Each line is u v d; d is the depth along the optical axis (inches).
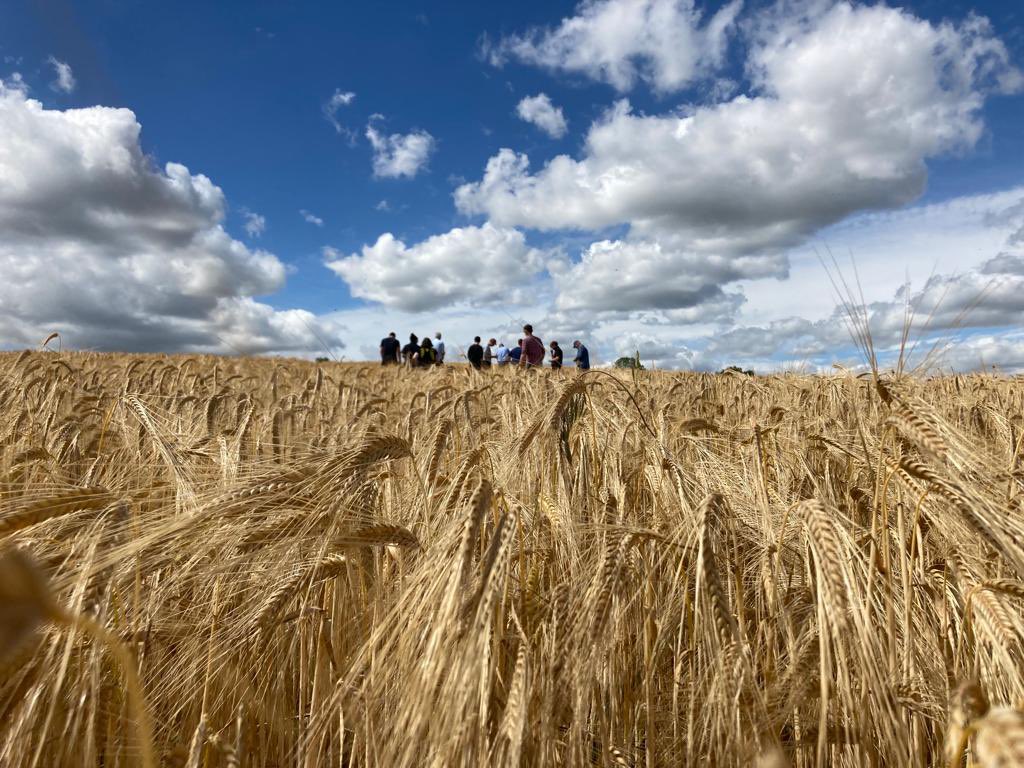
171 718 94.7
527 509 118.9
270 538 94.7
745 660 78.7
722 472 144.9
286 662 109.2
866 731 80.3
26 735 66.9
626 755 96.5
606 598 85.5
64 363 323.0
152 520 90.9
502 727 77.4
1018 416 221.1
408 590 83.9
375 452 100.1
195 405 254.7
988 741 42.9
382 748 86.9
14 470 136.9
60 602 70.3
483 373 437.4
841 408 215.0
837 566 75.3
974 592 87.2
